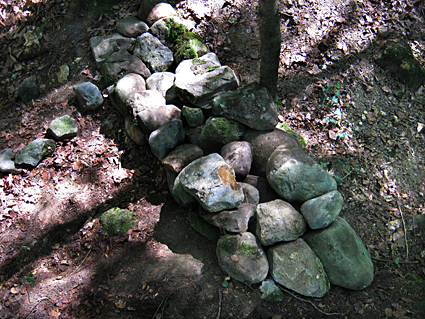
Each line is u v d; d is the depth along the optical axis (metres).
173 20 2.26
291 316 1.49
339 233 1.59
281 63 2.22
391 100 2.23
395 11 2.54
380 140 2.07
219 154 1.82
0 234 1.83
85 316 1.54
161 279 1.61
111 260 1.71
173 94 2.04
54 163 2.02
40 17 2.57
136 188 1.93
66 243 1.78
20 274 1.71
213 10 2.39
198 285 1.58
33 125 2.19
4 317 1.58
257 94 1.87
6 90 2.38
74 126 2.10
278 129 1.89
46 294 1.63
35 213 1.88
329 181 1.65
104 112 2.18
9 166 1.98
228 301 1.53
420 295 1.55
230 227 1.61
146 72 2.21
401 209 1.85
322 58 2.26
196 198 1.65
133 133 2.01
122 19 2.42
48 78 2.35
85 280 1.65
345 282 1.55
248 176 1.79
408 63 2.27
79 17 2.53
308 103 2.12
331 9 2.44
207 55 2.11
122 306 1.55
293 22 2.36
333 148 2.00
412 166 2.01
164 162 1.81
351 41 2.35
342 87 2.20
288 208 1.61
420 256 1.70
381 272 1.64
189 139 1.94
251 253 1.56
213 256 1.69
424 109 2.24
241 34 2.32
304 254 1.55
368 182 1.91
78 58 2.36
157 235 1.78
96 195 1.92
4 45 2.55
